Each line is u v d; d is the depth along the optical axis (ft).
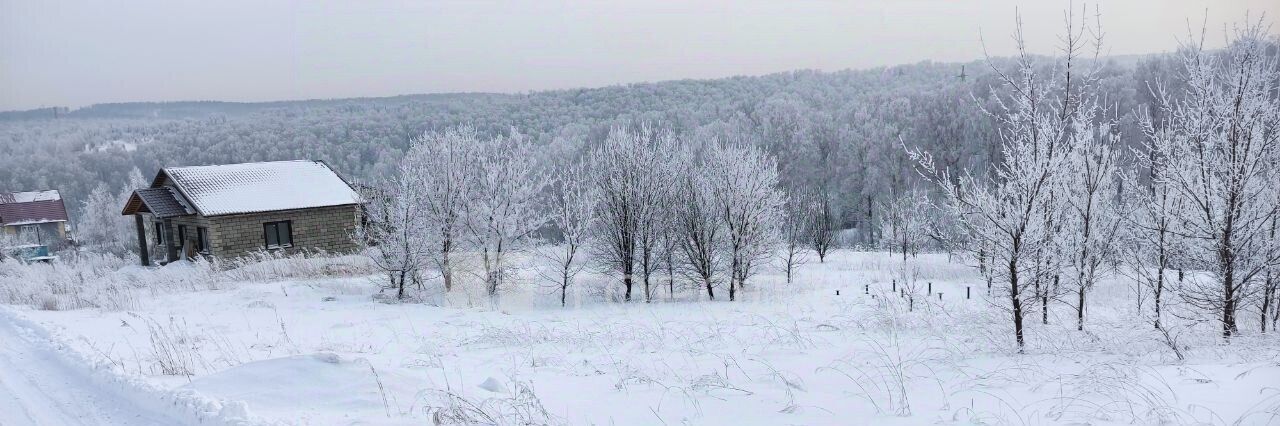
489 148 69.00
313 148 386.73
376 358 34.17
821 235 109.70
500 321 50.06
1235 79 32.09
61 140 513.45
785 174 217.56
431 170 66.64
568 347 37.60
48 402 26.25
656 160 65.57
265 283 73.31
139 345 38.40
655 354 34.76
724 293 67.62
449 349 37.37
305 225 100.78
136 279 84.48
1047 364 28.53
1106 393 22.36
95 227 223.92
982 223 34.12
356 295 65.62
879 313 46.19
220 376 25.62
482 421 21.07
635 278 65.98
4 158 447.83
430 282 70.69
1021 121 33.71
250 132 438.81
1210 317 35.83
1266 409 19.66
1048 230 33.19
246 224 95.76
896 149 206.28
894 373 27.78
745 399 24.20
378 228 67.21
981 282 64.64
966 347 33.35
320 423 20.88
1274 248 32.83
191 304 59.57
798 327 43.68
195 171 101.71
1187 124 34.32
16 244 139.44
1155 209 36.35
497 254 65.77
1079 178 38.22
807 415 21.91
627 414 22.62
